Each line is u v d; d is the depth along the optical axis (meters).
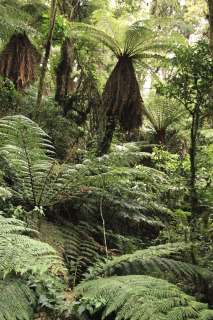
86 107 8.29
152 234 5.26
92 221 4.79
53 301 2.80
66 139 7.21
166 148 8.59
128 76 6.30
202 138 6.14
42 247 2.69
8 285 2.67
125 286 2.68
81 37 7.18
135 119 6.29
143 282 2.75
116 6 10.97
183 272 3.33
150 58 6.87
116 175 4.31
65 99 8.11
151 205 4.79
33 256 2.61
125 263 3.33
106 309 2.59
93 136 7.64
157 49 6.51
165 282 2.83
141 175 4.66
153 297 2.50
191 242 3.75
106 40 6.54
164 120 8.68
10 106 7.25
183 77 4.26
